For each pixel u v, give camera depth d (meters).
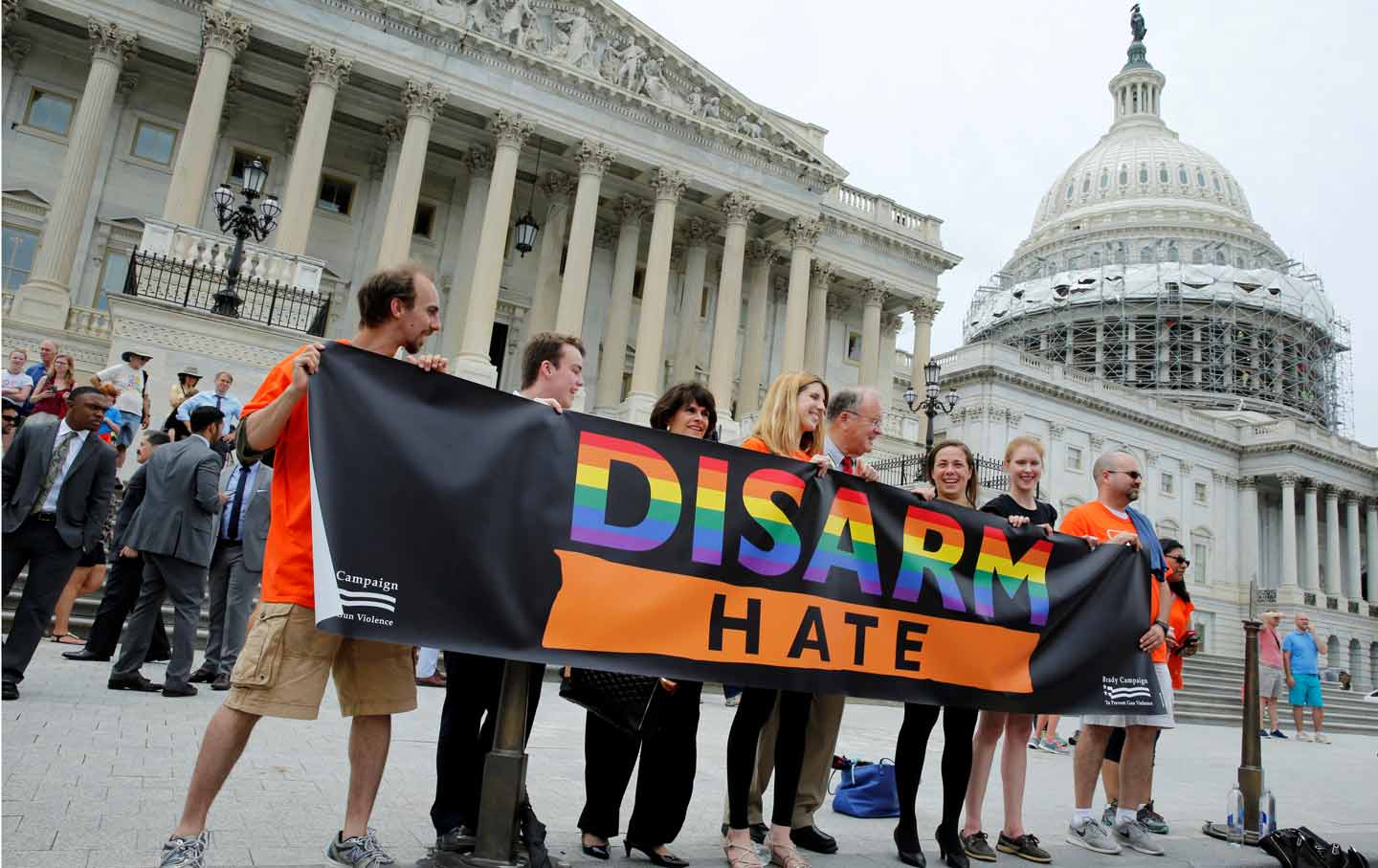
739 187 35.22
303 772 6.31
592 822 5.17
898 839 5.65
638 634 4.80
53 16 27.91
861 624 5.62
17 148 28.61
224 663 9.71
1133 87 106.69
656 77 34.41
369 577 4.06
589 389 36.38
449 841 4.49
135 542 8.76
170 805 5.02
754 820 5.88
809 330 39.50
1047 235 95.50
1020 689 6.07
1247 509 62.22
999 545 6.30
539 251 36.41
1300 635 21.55
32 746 6.05
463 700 4.73
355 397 4.24
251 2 27.88
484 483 4.48
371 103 31.98
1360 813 9.86
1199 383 76.00
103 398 7.81
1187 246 86.56
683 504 5.12
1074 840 6.73
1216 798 10.21
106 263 29.19
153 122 30.62
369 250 31.72
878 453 37.19
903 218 43.00
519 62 31.39
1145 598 6.78
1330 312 82.75
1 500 7.48
